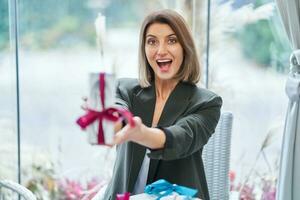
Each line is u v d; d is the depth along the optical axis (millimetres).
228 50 2117
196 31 2074
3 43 2090
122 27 2096
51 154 2205
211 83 2131
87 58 2129
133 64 2111
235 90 2154
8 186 1495
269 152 2193
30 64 2129
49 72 2143
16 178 2195
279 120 2174
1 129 2170
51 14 2092
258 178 2207
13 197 1970
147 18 1291
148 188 1236
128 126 920
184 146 1141
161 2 2082
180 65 1320
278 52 2121
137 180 1337
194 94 1323
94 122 854
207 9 2059
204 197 1347
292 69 1782
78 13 2098
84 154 2205
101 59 1881
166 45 1266
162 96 1353
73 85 2154
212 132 1285
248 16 2084
